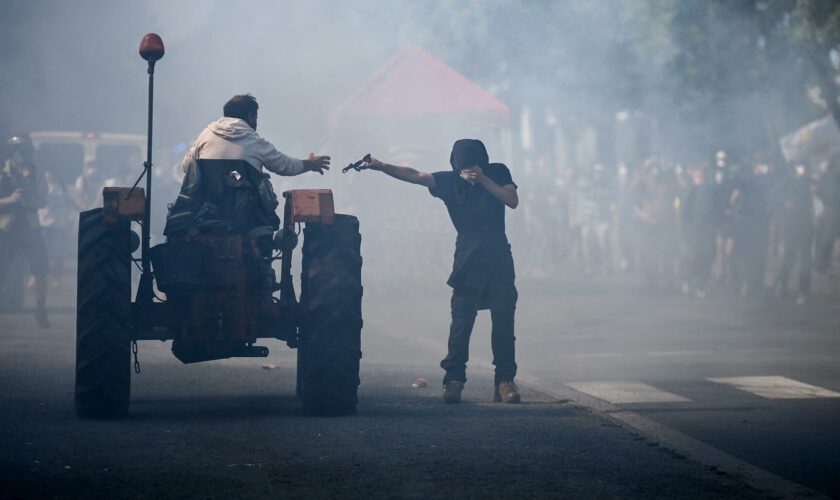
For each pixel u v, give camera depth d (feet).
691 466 40.81
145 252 50.29
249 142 51.39
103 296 48.44
